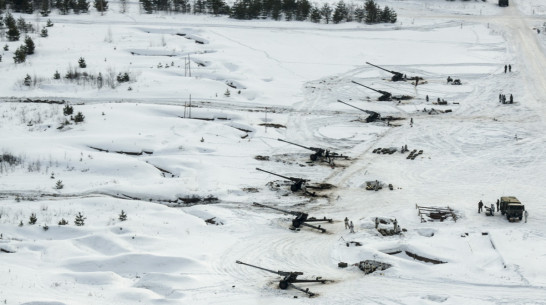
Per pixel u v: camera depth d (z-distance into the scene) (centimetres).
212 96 7488
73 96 7306
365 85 8156
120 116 6550
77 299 3319
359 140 6394
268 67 8656
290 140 6366
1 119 6481
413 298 3419
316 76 8494
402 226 4462
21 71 7931
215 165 5600
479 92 7794
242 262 3859
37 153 5684
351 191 5184
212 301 3406
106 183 5244
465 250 3950
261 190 5172
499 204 4684
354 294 3509
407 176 5462
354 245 4172
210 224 4534
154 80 7788
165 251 4006
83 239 4075
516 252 3859
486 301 3344
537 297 3366
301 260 3994
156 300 3372
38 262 3800
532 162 5669
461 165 5675
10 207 4691
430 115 7106
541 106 7206
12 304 3153
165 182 5238
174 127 6400
